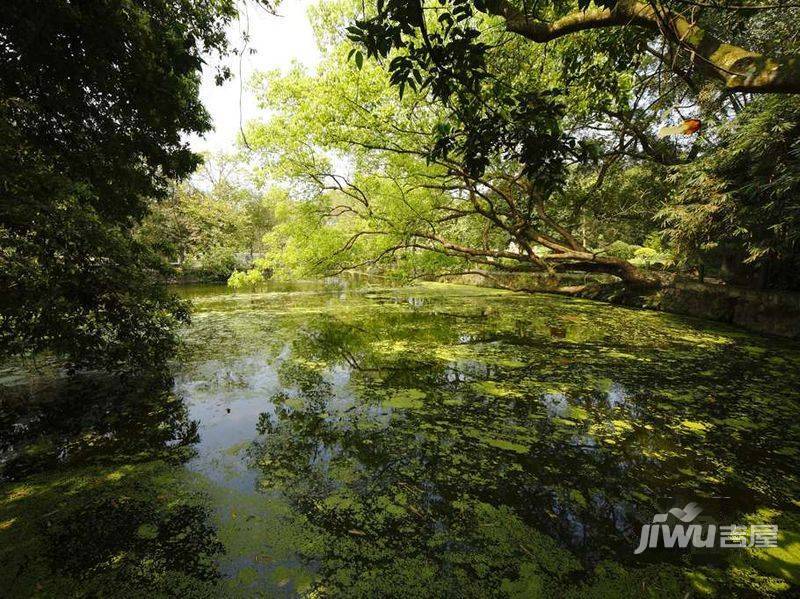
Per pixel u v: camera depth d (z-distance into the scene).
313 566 1.73
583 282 10.99
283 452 2.71
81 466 2.54
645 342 5.52
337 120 6.69
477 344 5.57
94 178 4.11
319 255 8.02
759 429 2.96
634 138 8.44
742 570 1.68
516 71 5.21
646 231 10.16
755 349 5.12
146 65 3.64
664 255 7.91
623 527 1.96
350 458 2.62
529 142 2.15
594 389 3.77
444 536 1.91
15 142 2.76
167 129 4.37
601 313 7.90
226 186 22.59
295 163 7.51
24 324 3.12
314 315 8.46
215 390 3.90
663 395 3.61
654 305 8.17
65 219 3.04
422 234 7.37
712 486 2.27
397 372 4.40
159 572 1.69
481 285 14.59
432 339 5.97
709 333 6.02
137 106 4.01
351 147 7.37
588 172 9.70
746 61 1.69
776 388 3.75
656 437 2.86
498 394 3.69
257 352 5.34
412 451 2.71
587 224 11.20
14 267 2.89
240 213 22.88
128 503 2.16
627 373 4.21
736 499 2.15
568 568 1.71
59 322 3.27
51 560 1.75
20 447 2.78
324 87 6.35
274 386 4.01
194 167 4.87
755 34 5.54
